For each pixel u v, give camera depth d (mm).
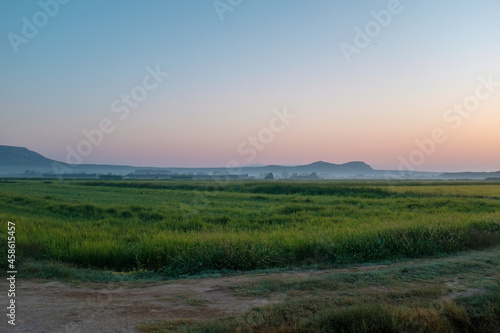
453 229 11898
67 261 9258
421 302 5969
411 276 7586
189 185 49469
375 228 12070
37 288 6934
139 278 7969
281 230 14062
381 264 9273
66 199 29141
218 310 5789
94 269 8820
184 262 8609
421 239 10977
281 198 31141
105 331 4918
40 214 20500
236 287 6988
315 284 6992
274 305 5836
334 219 17172
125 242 10914
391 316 5164
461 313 5480
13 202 26594
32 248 9625
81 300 6270
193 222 16281
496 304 5715
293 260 9305
